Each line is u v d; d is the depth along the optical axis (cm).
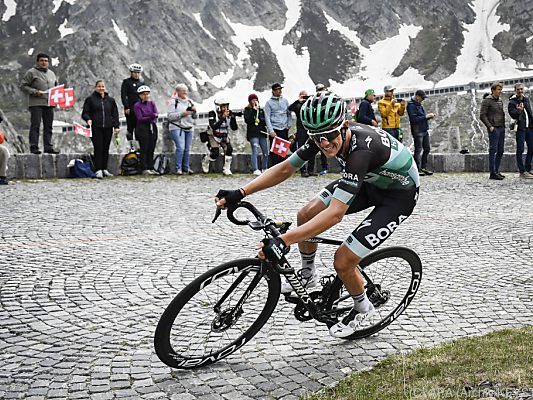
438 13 13800
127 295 439
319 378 308
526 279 484
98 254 548
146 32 12569
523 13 12875
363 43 13975
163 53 12444
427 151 1322
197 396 289
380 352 342
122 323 385
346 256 326
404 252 373
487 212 791
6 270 493
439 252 572
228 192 321
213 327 319
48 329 373
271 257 297
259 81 13100
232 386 299
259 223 315
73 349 344
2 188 958
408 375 287
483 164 1448
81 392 292
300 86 13288
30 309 406
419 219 738
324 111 292
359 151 305
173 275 490
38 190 939
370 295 361
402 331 373
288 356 336
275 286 333
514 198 920
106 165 1149
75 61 11619
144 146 1163
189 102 1199
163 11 12975
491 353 302
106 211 761
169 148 1279
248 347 348
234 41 13650
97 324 382
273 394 290
